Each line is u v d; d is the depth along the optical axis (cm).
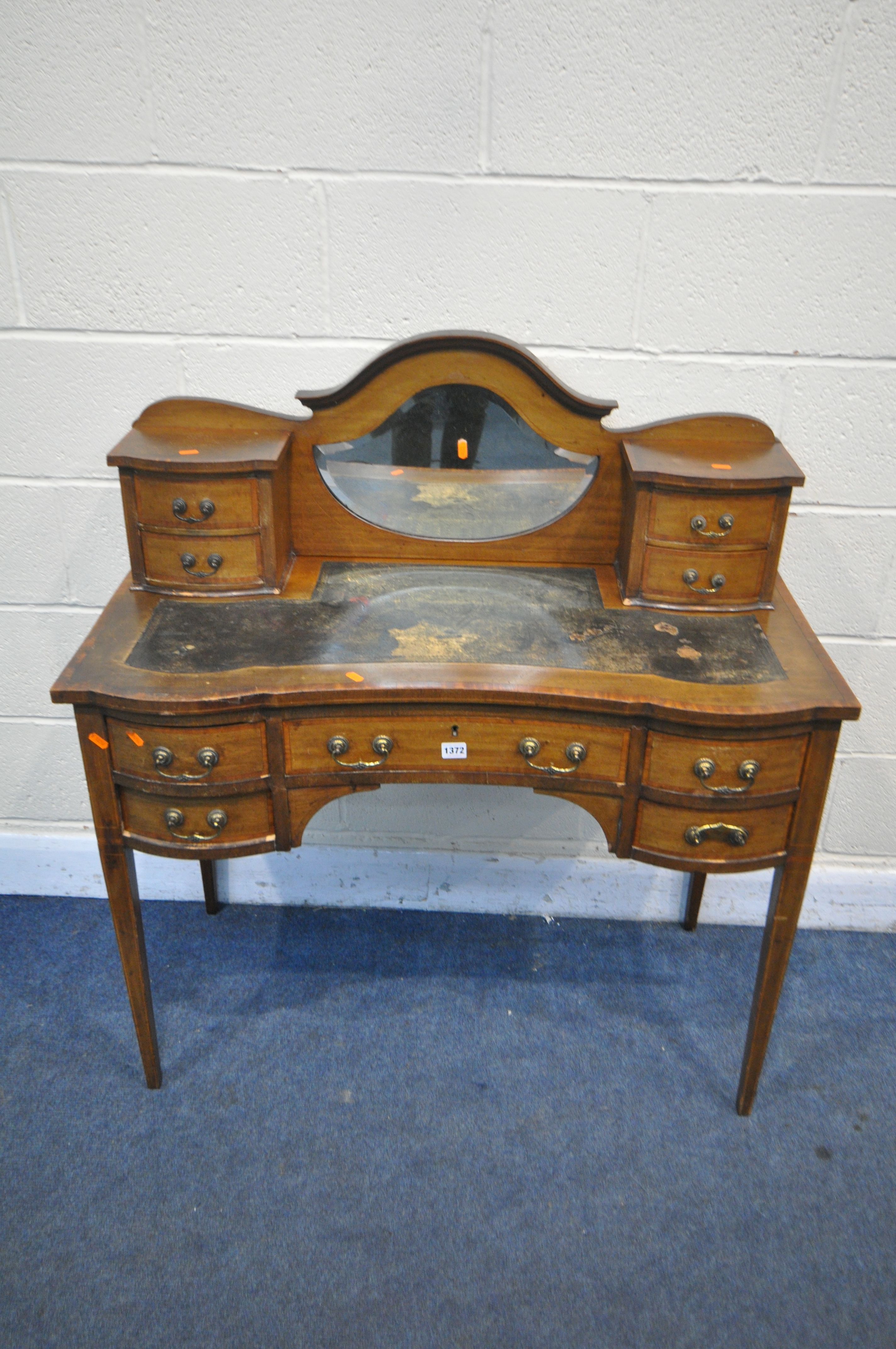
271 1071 176
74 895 214
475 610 159
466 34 151
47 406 179
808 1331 138
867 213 161
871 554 186
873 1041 185
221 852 152
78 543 191
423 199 163
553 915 213
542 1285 143
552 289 169
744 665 147
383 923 210
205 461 153
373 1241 149
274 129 158
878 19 148
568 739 145
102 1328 137
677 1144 165
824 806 156
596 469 167
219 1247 147
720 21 149
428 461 168
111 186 163
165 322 173
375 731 145
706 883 209
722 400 176
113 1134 164
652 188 161
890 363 171
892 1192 158
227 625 154
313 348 174
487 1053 180
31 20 152
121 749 144
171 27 152
